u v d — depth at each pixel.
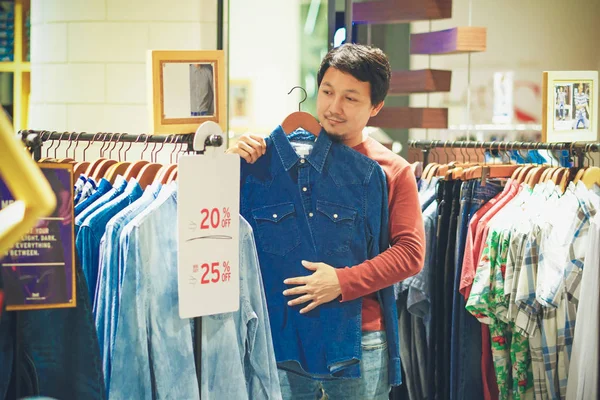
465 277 2.89
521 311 2.79
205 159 1.79
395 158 2.33
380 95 2.23
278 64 4.57
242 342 2.00
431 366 3.07
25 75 4.48
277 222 2.23
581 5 5.25
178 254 1.76
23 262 1.58
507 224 2.84
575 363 2.70
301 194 2.23
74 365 1.67
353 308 2.22
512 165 3.13
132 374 1.80
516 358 2.89
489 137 4.96
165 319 1.85
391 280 2.22
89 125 3.81
